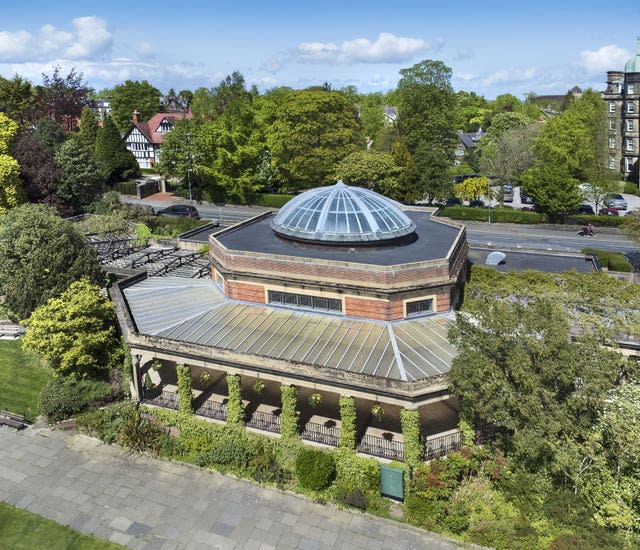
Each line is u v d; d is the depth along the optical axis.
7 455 31.47
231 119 94.38
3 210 68.19
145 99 159.50
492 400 24.16
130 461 30.89
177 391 35.50
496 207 86.31
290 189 97.94
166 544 24.98
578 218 77.19
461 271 38.97
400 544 24.75
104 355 37.56
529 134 95.25
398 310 32.78
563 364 22.89
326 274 33.34
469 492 26.62
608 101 101.12
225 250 36.28
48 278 41.62
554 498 24.62
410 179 82.38
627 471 23.94
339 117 88.88
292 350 30.92
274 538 25.27
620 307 33.28
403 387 26.92
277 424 31.53
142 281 43.53
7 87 109.31
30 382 39.16
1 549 24.75
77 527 26.05
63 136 97.44
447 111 99.88
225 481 29.14
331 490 28.00
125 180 108.19
